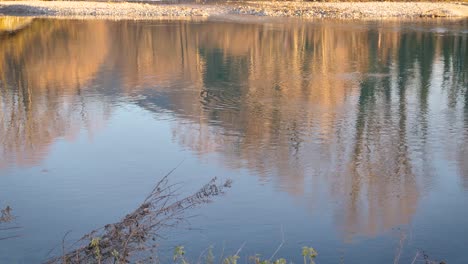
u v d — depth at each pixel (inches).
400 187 315.6
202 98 520.1
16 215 278.4
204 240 249.4
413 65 714.2
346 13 1475.1
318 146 383.9
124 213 280.1
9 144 389.1
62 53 802.2
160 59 748.6
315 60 753.6
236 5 1669.5
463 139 398.3
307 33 1052.5
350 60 757.3
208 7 1619.1
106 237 228.1
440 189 313.3
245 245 248.4
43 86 577.3
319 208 287.3
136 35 1004.6
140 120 447.2
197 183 318.3
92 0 1808.6
